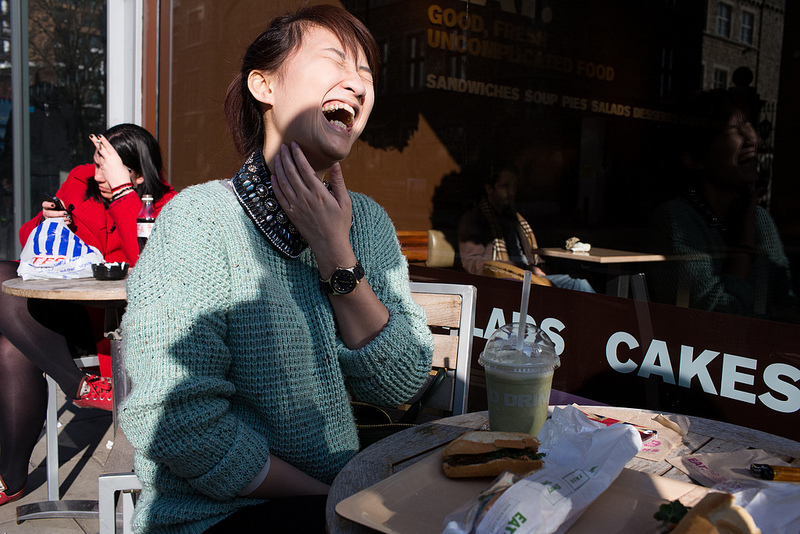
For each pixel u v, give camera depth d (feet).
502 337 3.66
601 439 3.01
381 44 10.64
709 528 2.17
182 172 14.67
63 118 16.90
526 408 3.50
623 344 7.62
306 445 4.03
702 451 3.59
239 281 4.01
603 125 10.68
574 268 9.03
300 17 4.39
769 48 7.95
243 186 4.18
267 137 4.49
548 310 8.32
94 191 10.42
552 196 11.06
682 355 7.11
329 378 4.26
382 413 5.38
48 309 9.00
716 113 8.14
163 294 3.77
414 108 10.91
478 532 2.28
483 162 11.21
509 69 11.28
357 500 2.75
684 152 8.70
